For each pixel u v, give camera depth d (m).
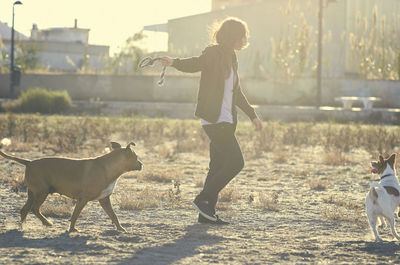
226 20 7.46
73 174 6.74
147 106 38.16
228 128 7.41
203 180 11.97
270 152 19.52
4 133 22.30
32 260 5.41
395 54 44.25
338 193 10.92
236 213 8.52
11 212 8.12
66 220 7.65
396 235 6.67
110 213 6.98
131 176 12.54
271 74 52.53
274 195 9.62
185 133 23.98
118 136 23.36
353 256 5.93
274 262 5.61
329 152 18.73
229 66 7.37
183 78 44.19
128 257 5.63
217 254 5.87
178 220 7.83
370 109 36.94
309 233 7.19
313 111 36.06
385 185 7.00
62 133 20.66
